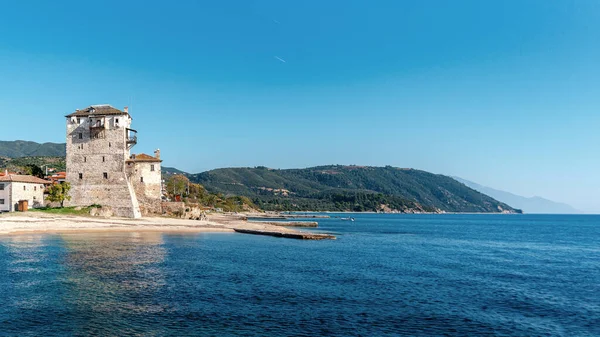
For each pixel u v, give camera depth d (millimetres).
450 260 56438
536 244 88688
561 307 31906
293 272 42250
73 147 94688
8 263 41719
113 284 34062
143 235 73312
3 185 87688
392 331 25250
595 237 114562
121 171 93938
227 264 45438
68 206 92375
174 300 30016
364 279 39969
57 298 29594
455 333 25391
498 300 33469
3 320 24875
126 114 95375
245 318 26531
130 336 22984
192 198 187375
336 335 24141
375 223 190500
